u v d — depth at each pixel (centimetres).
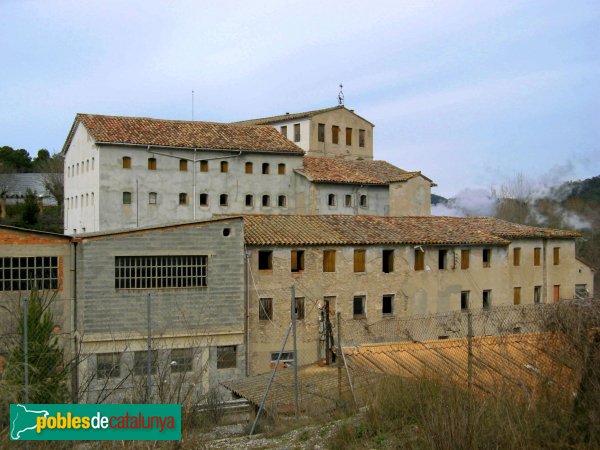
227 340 3391
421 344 2303
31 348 1964
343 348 2350
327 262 3844
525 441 1193
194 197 5412
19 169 10888
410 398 1527
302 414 2103
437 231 4384
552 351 1348
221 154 5519
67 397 1936
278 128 7112
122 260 3225
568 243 5025
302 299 3722
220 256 3400
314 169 5841
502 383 1405
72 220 5922
